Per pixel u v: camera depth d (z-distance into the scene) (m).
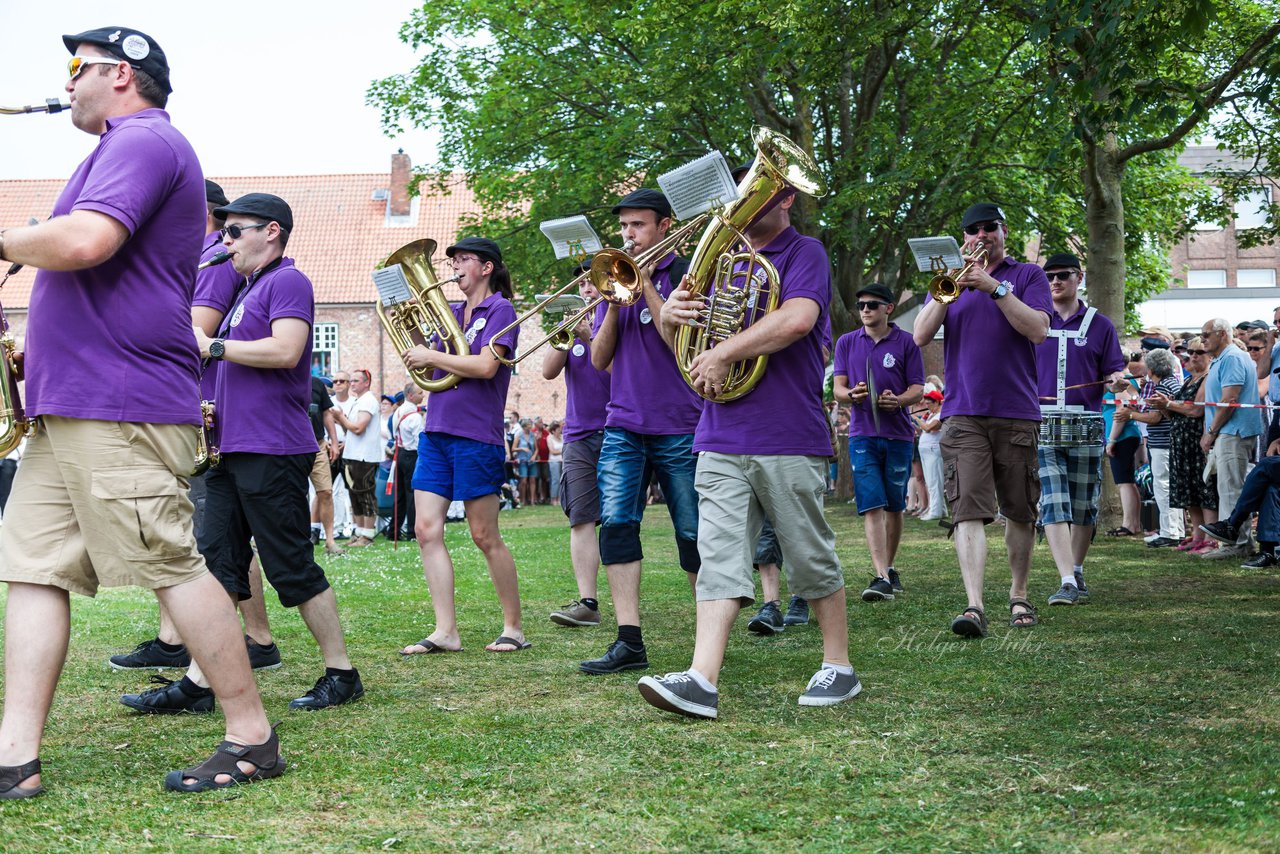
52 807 3.21
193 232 3.53
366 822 3.09
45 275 3.41
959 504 6.23
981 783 3.34
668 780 3.44
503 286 6.34
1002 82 18.08
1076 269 7.75
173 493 3.40
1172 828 2.90
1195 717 4.11
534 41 22.02
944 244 5.98
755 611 7.43
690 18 18.03
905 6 14.29
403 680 5.13
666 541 12.87
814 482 4.44
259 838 2.96
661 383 5.52
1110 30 8.66
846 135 20.05
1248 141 14.83
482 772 3.55
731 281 4.43
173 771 3.48
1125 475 12.17
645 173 21.12
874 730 4.02
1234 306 32.75
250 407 4.62
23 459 3.44
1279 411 9.26
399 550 12.83
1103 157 12.87
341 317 46.97
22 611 3.38
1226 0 13.09
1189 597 7.39
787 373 4.44
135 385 3.34
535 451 25.00
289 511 4.61
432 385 5.91
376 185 51.03
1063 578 7.25
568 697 4.71
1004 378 6.28
